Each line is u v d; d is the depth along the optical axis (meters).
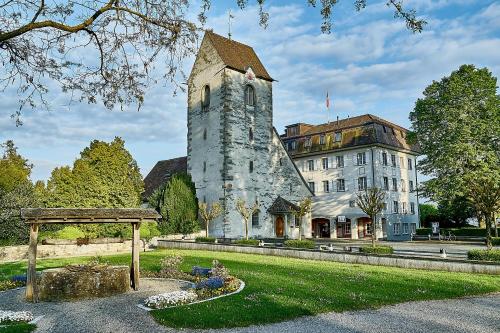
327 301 12.11
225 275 15.83
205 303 11.77
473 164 38.09
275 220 46.66
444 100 40.88
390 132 54.72
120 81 10.07
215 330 9.37
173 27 9.75
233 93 43.94
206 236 40.38
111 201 35.97
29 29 8.52
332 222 54.47
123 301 13.01
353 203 52.53
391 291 13.80
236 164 43.22
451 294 13.61
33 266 13.69
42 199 33.62
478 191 23.56
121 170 37.44
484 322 10.07
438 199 40.06
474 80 39.81
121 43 9.80
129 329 9.57
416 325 9.77
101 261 24.30
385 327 9.59
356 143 52.19
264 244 33.66
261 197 45.16
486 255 19.56
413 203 57.97
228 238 40.19
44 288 13.77
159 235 38.75
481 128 38.38
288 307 11.27
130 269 16.14
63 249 30.17
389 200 52.66
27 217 13.60
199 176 45.31
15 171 33.25
